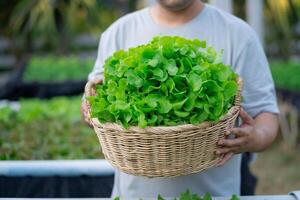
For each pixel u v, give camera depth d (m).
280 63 5.41
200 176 1.70
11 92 4.66
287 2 5.95
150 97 1.31
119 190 1.81
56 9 6.67
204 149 1.34
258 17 5.08
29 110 3.54
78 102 3.96
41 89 4.68
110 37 1.82
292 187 4.34
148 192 1.74
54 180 2.15
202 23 1.74
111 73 1.43
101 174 2.14
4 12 7.29
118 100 1.32
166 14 1.76
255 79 1.70
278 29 6.33
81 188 2.17
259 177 4.55
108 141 1.36
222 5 4.02
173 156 1.31
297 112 4.69
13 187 2.15
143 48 1.37
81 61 5.35
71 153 2.65
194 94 1.30
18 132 3.06
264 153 5.11
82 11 6.80
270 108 1.69
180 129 1.27
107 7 7.36
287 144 5.02
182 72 1.34
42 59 5.50
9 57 8.88
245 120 1.52
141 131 1.28
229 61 1.71
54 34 6.64
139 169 1.34
